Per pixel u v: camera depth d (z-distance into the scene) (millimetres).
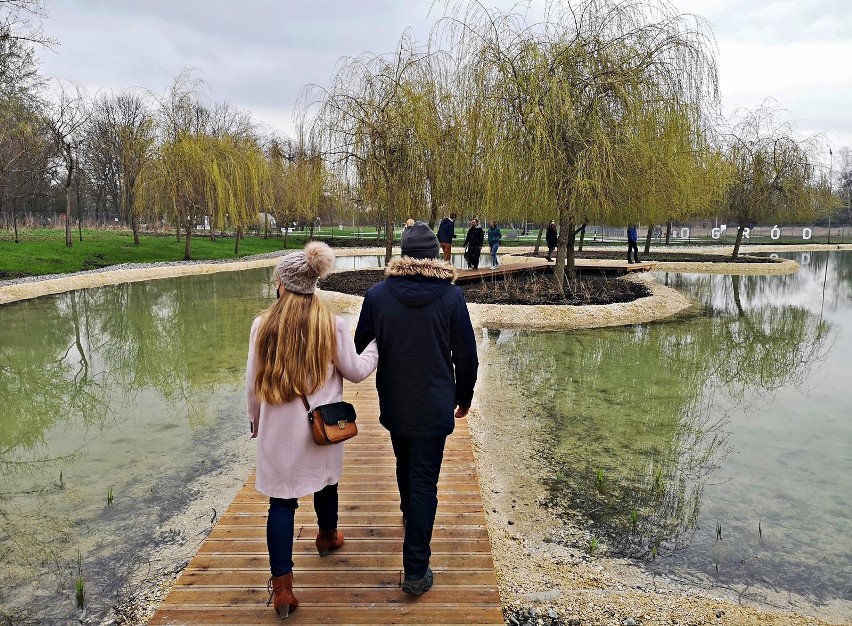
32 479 4984
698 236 51062
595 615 3164
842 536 4086
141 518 4277
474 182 15828
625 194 13398
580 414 6738
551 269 20406
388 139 17078
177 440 5891
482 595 2830
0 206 37969
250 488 4121
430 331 2572
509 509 4434
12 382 8297
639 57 13117
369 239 43375
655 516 4352
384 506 3744
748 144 27250
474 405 6961
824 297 17391
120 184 51500
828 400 7465
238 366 9008
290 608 2668
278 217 43656
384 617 2662
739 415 6828
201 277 22266
